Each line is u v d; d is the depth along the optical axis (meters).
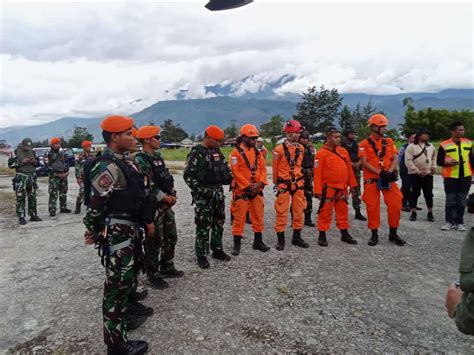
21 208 7.50
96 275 4.54
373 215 5.56
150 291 3.98
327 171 5.52
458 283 1.85
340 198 5.60
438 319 3.36
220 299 3.79
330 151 5.54
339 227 5.75
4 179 16.45
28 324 3.36
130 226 2.82
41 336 3.16
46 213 8.69
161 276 4.31
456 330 3.18
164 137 106.31
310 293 3.92
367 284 4.13
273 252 5.30
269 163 22.34
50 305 3.73
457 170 6.24
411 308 3.57
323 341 3.02
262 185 5.21
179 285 4.14
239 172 5.15
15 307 3.70
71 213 8.67
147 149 4.03
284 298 3.80
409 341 3.02
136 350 2.82
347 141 7.29
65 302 3.79
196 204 4.68
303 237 6.11
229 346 2.95
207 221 4.66
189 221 7.32
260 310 3.55
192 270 4.60
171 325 3.28
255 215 5.33
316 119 84.75
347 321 3.34
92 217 2.69
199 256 4.70
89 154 8.66
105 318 2.77
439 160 6.40
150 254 4.01
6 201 10.37
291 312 3.51
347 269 4.59
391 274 4.42
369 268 4.62
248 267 4.69
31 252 5.52
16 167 7.54
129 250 2.79
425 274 4.42
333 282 4.20
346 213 5.70
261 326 3.25
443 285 4.10
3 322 3.40
